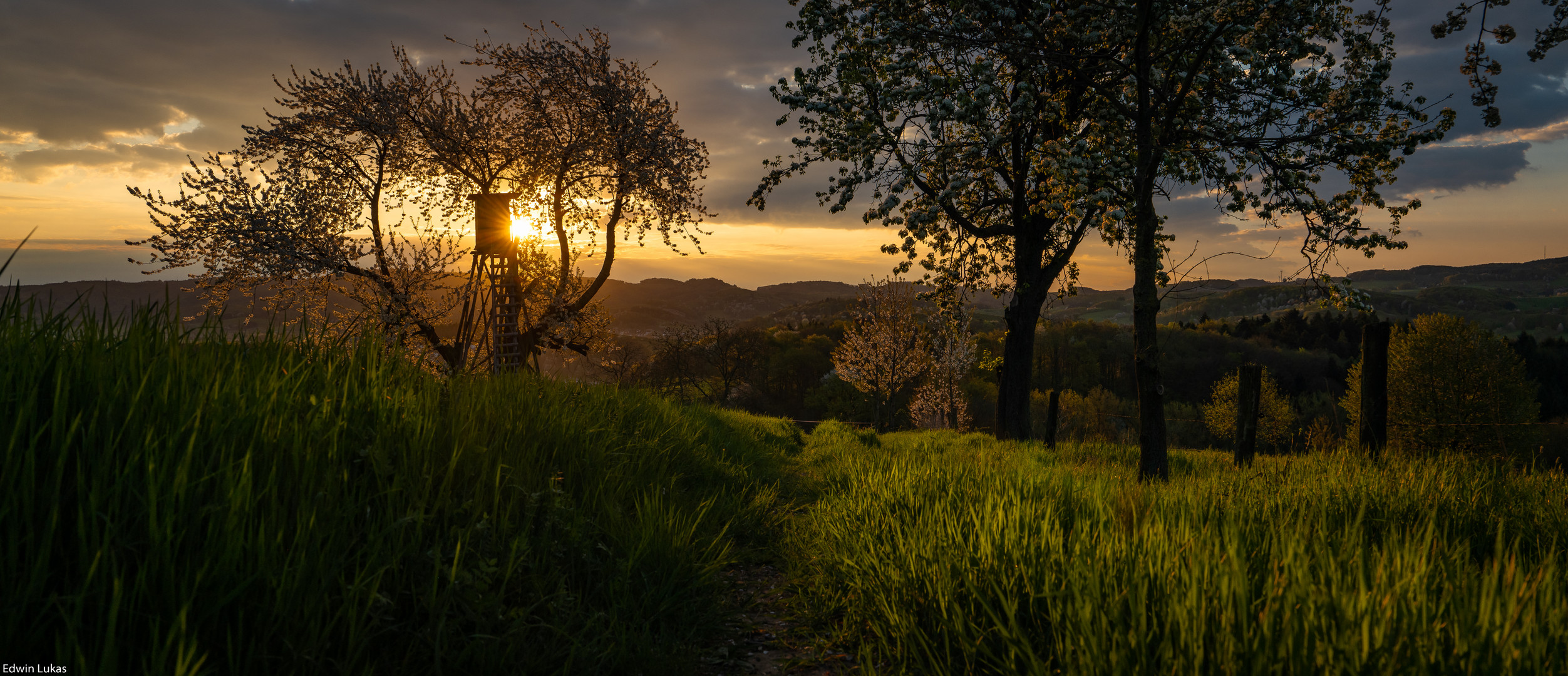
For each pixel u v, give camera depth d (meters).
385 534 2.34
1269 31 8.08
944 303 16.17
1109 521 3.22
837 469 7.01
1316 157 9.11
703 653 2.77
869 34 11.20
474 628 2.26
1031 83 9.23
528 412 4.44
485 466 3.15
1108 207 8.05
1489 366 33.78
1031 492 4.01
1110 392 67.44
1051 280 15.41
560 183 17.72
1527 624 1.61
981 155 9.09
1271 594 1.82
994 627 2.32
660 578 3.10
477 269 14.22
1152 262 7.26
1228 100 9.10
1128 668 1.70
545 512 3.18
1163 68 8.96
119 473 1.90
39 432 1.77
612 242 18.25
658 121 17.50
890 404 37.59
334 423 2.83
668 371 59.53
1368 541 3.10
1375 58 8.49
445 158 16.77
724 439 8.04
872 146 11.52
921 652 2.50
